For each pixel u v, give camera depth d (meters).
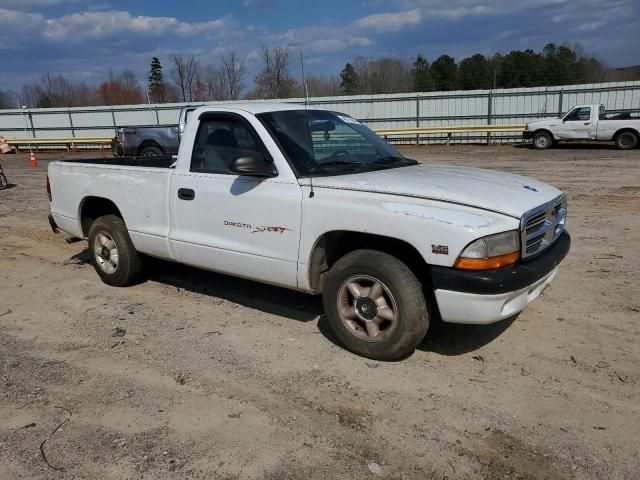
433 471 2.82
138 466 2.89
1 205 11.25
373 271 3.81
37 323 4.87
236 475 2.81
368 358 4.02
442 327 4.55
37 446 3.08
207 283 5.80
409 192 3.74
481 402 3.43
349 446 3.03
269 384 3.71
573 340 4.23
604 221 8.19
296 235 4.09
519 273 3.54
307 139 4.43
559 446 2.99
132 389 3.68
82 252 7.34
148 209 5.12
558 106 24.56
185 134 4.81
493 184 4.02
